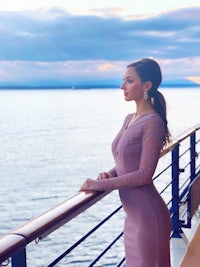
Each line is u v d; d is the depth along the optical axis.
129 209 1.88
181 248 3.13
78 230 56.66
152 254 1.84
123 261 2.19
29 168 118.06
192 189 3.50
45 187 93.31
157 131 1.74
